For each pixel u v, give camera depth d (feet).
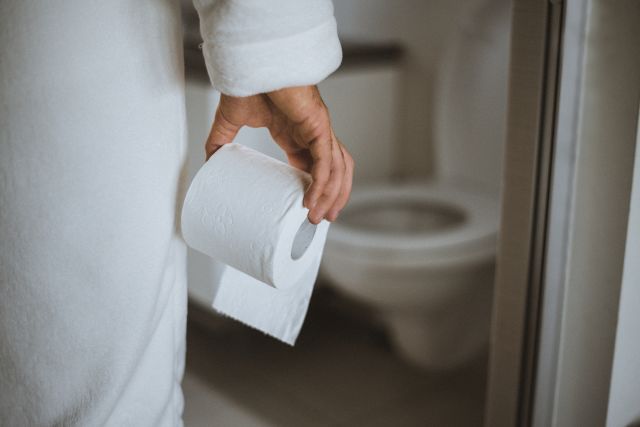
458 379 5.84
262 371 5.98
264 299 2.88
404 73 6.53
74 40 2.32
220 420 5.33
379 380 5.85
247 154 2.62
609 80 3.09
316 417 5.37
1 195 2.42
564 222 3.30
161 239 2.61
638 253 3.32
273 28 2.24
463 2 5.89
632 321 3.44
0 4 2.28
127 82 2.43
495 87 5.59
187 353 6.23
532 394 3.58
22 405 2.61
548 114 3.20
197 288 6.11
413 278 4.88
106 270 2.51
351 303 6.74
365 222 5.64
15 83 2.33
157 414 2.84
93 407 2.61
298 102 2.39
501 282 3.59
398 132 6.69
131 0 2.40
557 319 3.43
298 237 2.74
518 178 3.39
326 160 2.46
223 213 2.51
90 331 2.54
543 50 3.14
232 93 2.36
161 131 2.55
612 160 3.15
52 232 2.44
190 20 6.50
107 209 2.47
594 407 3.51
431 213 5.69
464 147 5.92
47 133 2.37
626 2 2.99
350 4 6.79
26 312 2.51
